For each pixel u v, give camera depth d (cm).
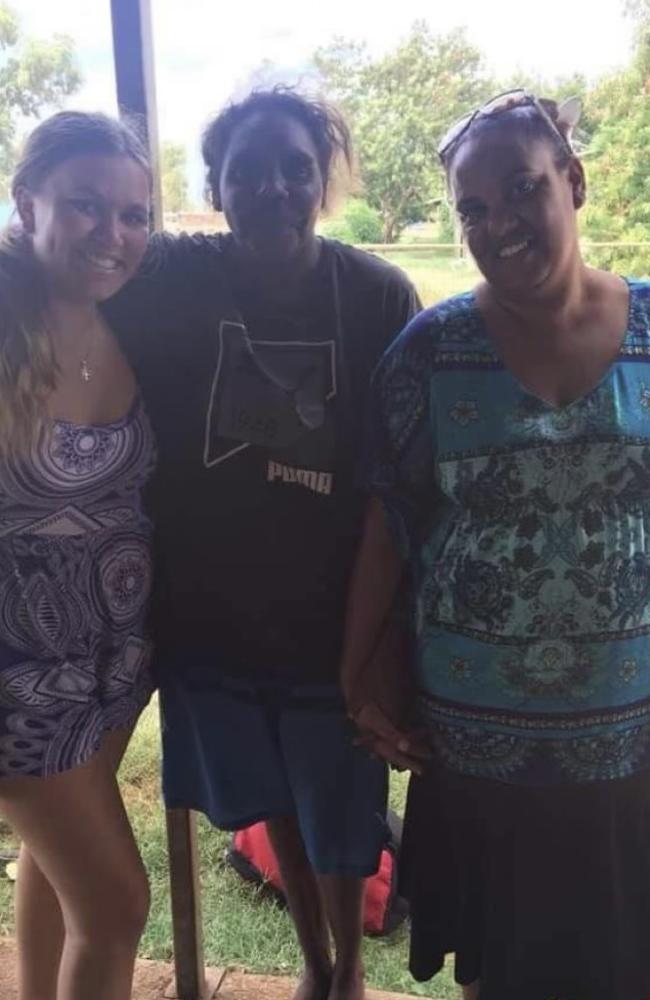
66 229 136
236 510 161
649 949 154
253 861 236
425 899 158
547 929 149
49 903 168
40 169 136
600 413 132
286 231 151
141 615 156
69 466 141
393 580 154
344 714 169
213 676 170
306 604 164
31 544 141
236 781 176
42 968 172
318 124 154
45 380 136
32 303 137
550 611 136
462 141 132
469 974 156
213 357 158
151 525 157
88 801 151
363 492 154
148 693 165
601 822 145
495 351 135
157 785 281
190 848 191
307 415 157
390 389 141
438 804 152
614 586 136
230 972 208
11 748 144
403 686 159
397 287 160
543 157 129
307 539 162
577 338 133
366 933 220
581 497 134
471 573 138
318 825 175
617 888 148
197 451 160
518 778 143
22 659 142
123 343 157
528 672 139
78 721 148
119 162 137
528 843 146
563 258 130
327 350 157
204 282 160
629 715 142
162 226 167
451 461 136
